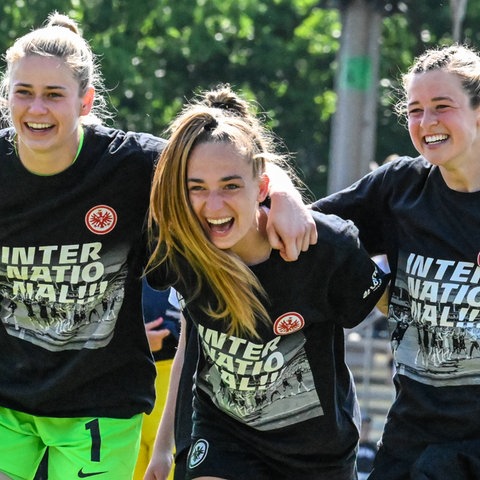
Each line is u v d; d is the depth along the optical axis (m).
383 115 59.22
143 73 56.44
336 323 12.21
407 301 12.39
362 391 32.88
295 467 12.31
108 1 55.66
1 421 12.87
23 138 12.05
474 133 12.02
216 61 60.94
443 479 11.96
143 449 16.72
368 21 29.22
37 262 12.45
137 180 12.42
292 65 62.09
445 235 12.12
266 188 11.78
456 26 27.16
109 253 12.50
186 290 11.96
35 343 12.68
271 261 11.71
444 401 12.10
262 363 11.98
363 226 12.89
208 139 11.35
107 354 12.70
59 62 12.02
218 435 12.34
